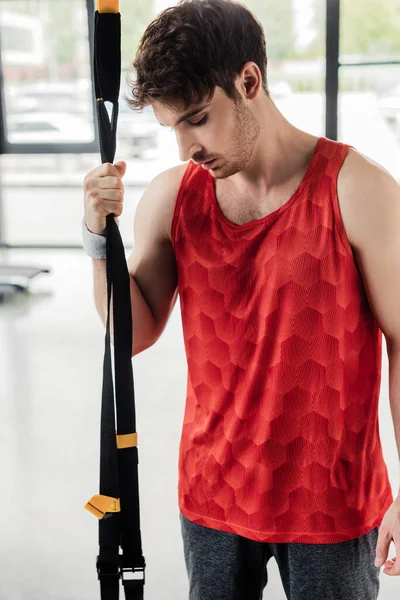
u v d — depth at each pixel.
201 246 1.09
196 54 0.90
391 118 6.34
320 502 1.07
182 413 3.35
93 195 1.00
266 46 1.00
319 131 6.46
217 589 1.15
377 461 1.12
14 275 5.59
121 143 7.66
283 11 6.25
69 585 2.15
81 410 3.38
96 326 4.63
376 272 1.01
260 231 1.04
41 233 7.24
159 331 1.23
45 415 3.33
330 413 1.05
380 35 6.06
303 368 1.04
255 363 1.06
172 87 0.91
